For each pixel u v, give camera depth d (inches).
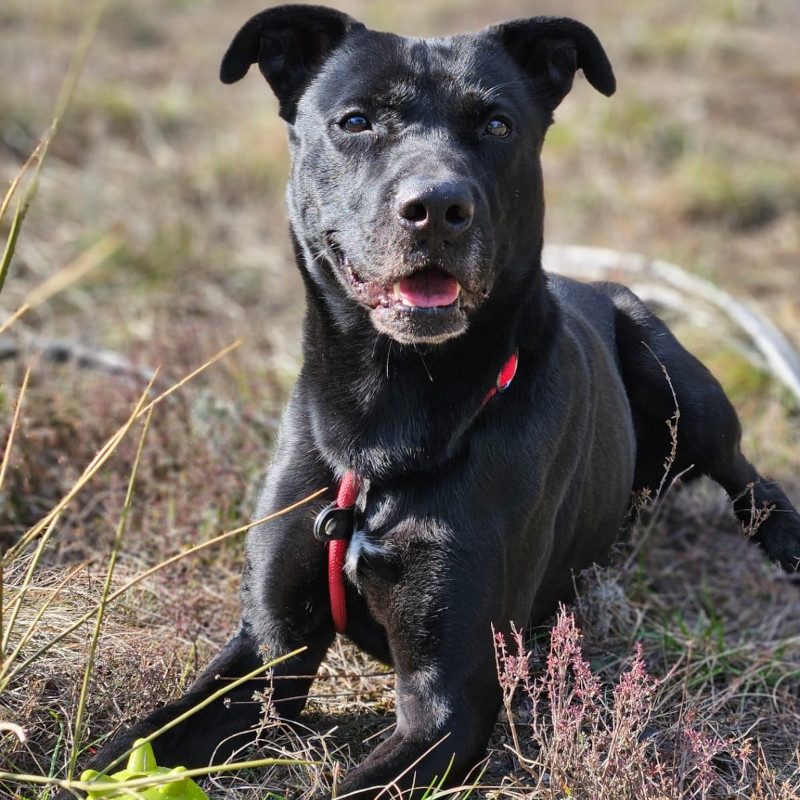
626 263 79.0
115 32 147.4
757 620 54.9
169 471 56.4
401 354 44.9
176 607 49.2
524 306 45.9
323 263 46.6
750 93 122.5
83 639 47.0
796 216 92.3
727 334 70.8
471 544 44.6
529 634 49.1
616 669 49.9
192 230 86.0
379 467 45.2
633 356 54.1
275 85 48.7
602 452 49.8
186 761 44.0
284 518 46.3
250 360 67.3
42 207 87.3
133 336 69.1
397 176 44.2
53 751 44.1
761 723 48.5
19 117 102.0
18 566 48.1
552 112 49.2
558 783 42.2
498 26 48.0
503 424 45.3
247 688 45.6
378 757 42.8
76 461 56.9
